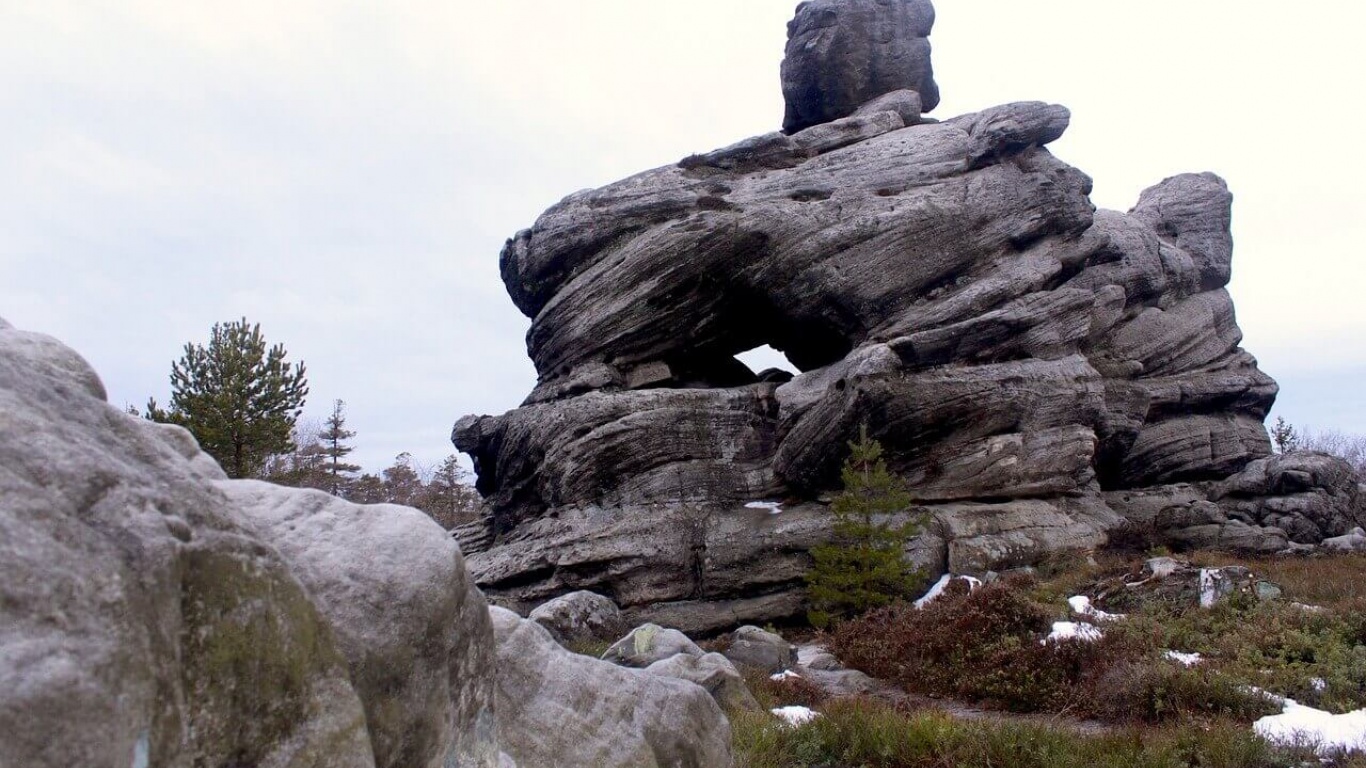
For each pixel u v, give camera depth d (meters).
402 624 3.92
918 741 11.54
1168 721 12.64
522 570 29.92
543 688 6.63
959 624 18.75
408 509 4.50
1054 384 30.84
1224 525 31.67
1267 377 43.12
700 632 27.47
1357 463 98.81
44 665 2.04
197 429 29.52
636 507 30.38
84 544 2.34
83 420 2.80
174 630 2.56
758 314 34.78
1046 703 14.98
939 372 29.95
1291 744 10.91
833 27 41.00
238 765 2.74
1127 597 20.25
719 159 35.84
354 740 3.18
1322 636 15.67
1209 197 47.69
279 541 3.87
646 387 34.22
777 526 28.75
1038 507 30.08
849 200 32.88
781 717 13.09
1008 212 32.88
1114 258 38.66
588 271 35.12
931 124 35.81
